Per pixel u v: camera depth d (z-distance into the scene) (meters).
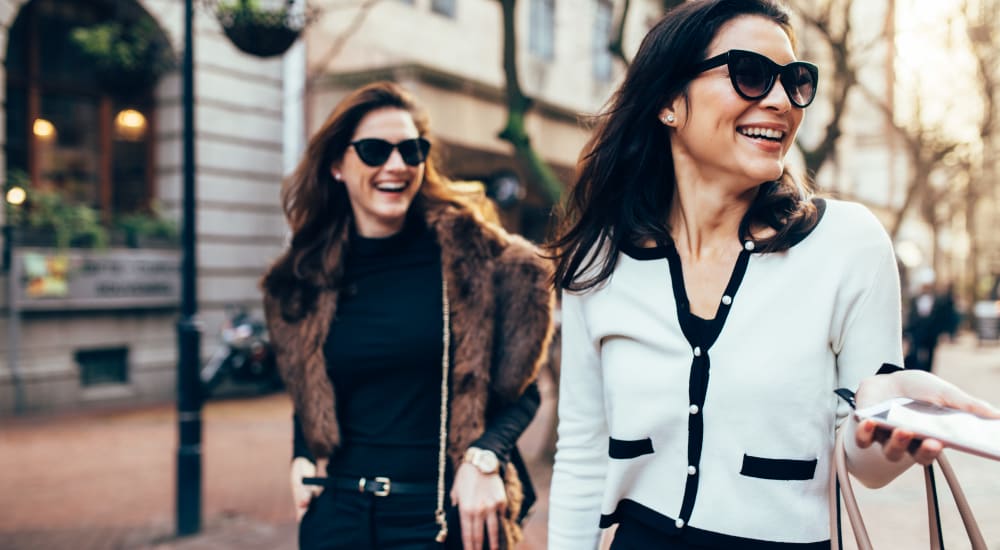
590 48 15.45
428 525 2.12
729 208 1.51
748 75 1.42
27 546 4.91
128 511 5.68
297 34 4.30
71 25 11.26
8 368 9.84
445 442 2.16
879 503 5.04
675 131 1.57
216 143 11.83
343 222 2.38
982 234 36.34
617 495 1.57
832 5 7.34
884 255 1.39
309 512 2.26
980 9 10.81
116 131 11.71
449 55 13.15
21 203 10.14
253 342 11.27
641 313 1.54
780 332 1.40
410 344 2.18
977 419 1.12
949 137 12.64
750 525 1.40
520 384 2.19
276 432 8.77
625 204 1.62
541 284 2.21
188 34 5.32
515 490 2.19
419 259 2.30
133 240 11.16
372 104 2.36
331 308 2.26
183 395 5.16
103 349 10.88
